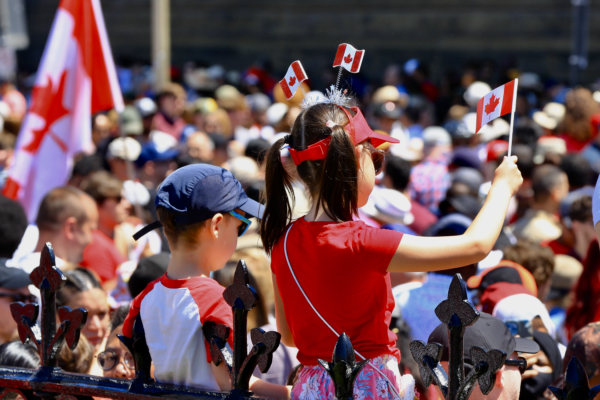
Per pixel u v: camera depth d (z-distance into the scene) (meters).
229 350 6.53
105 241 17.97
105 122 33.03
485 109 7.26
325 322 6.86
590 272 12.49
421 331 11.34
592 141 30.14
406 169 22.81
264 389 7.36
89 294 11.12
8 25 46.59
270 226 7.31
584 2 38.53
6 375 7.76
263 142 23.62
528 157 22.36
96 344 11.30
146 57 82.56
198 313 7.07
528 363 10.70
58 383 7.43
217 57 81.69
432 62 76.88
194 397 6.60
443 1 76.25
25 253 15.19
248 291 6.18
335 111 7.08
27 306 7.80
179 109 41.69
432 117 47.03
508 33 74.81
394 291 12.31
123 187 19.48
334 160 6.76
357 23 78.50
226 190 7.34
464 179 20.70
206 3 81.50
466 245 6.40
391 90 40.88
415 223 21.97
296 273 6.96
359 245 6.60
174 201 7.22
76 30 17.67
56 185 18.06
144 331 7.34
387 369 6.92
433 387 9.76
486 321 7.91
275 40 80.50
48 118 17.81
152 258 11.83
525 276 12.65
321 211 7.08
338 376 5.80
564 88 54.62
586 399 5.66
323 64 79.25
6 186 17.88
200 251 7.39
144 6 82.25
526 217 20.47
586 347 8.77
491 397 7.70
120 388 7.10
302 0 79.62
